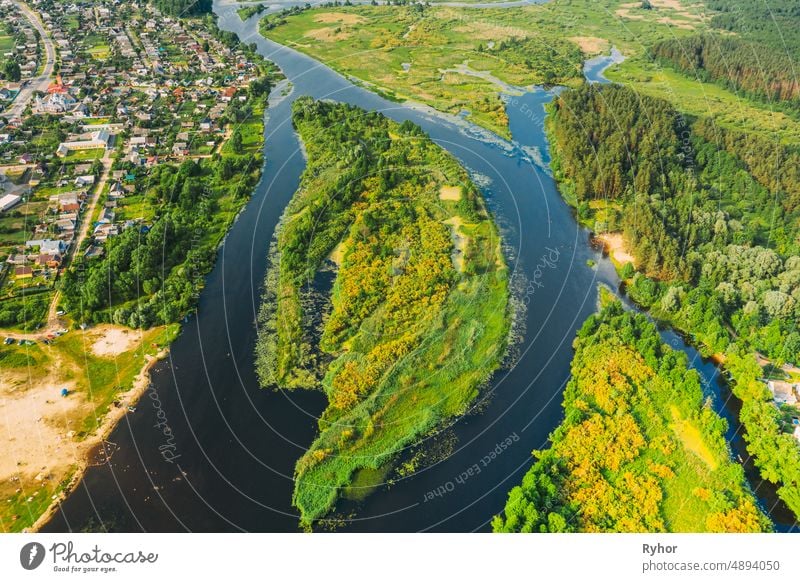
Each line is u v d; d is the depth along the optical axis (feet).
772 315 348.18
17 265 395.14
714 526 246.06
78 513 261.44
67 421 301.22
